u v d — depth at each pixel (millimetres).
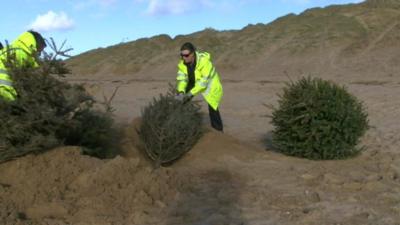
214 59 41844
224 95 22359
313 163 8844
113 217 6301
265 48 41719
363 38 37812
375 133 12023
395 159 9234
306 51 38250
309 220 6219
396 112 15289
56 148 7457
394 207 6645
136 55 49219
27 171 7051
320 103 8906
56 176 7020
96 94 24172
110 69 46625
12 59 7219
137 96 23062
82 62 50312
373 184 7488
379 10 44656
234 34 49594
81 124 7977
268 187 7527
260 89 23766
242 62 39812
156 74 41375
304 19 48031
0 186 6668
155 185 7051
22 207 6434
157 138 8688
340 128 8977
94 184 6891
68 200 6617
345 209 6602
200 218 6367
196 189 7414
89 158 7488
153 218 6344
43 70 7184
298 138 9148
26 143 7145
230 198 7023
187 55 9516
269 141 11414
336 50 36781
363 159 9141
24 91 7156
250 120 14977
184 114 8945
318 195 7090
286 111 9172
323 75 30344
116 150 8961
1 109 6969
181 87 9820
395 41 35344
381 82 24641
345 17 44656
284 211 6582
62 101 7543
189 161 8984
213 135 9461
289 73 33719
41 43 7527
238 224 6145
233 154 9141
